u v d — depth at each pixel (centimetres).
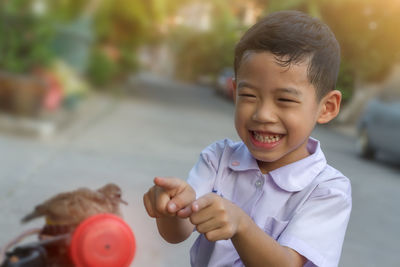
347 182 125
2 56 823
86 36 988
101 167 527
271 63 105
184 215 89
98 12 1230
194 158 664
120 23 1508
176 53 3619
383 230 447
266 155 113
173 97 1853
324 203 117
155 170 549
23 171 469
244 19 1440
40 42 844
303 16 113
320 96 111
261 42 107
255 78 108
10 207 344
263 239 97
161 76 4072
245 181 128
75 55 969
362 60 1412
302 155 126
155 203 96
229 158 133
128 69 1767
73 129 781
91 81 1452
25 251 71
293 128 108
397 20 1273
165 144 756
